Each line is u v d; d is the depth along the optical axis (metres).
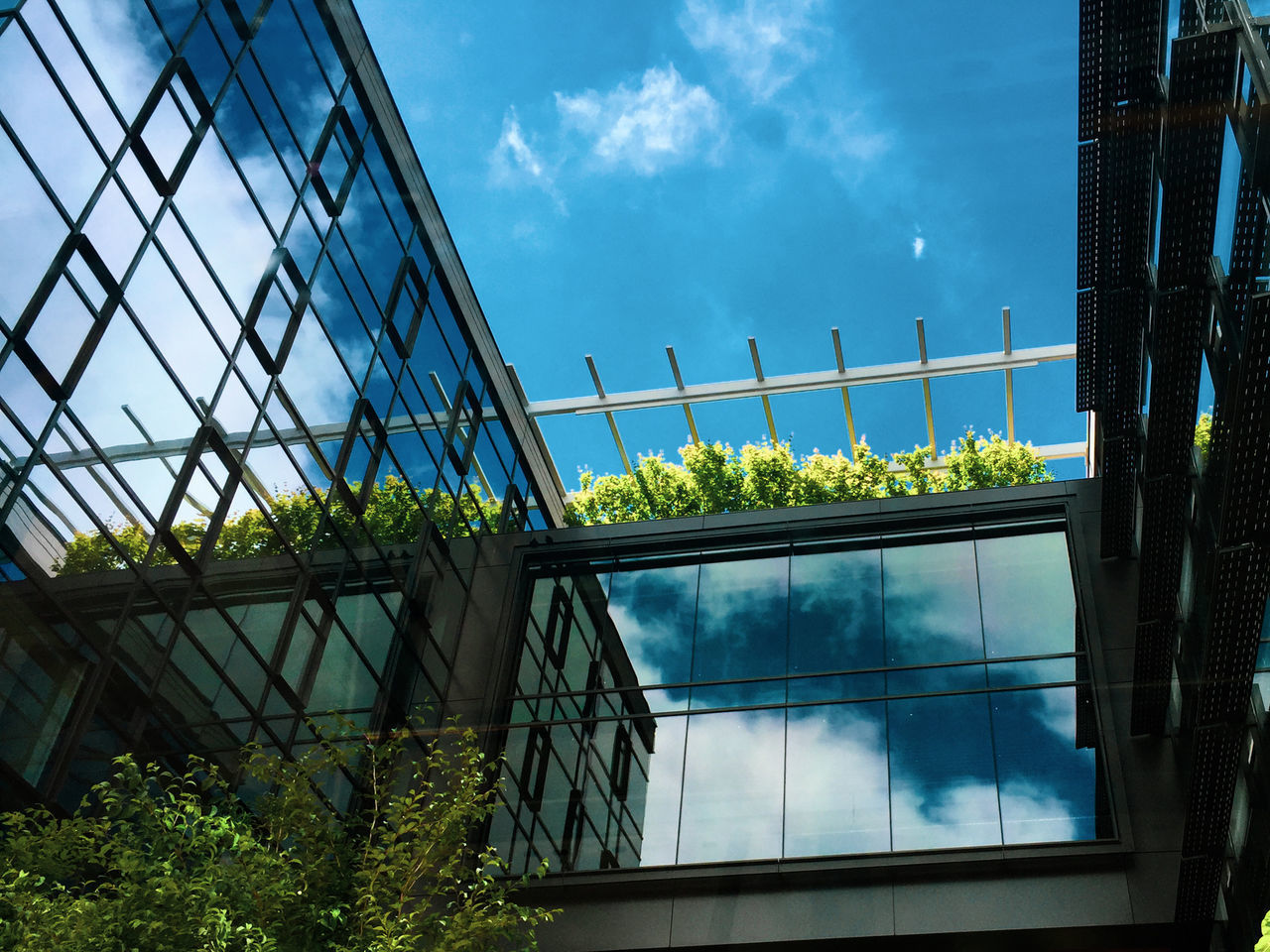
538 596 22.62
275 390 17.17
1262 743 13.15
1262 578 11.98
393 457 20.72
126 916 9.73
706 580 21.70
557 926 17.20
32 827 11.63
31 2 13.07
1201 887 14.39
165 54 15.43
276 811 13.06
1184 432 14.09
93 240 13.59
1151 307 15.28
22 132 12.67
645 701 19.95
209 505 15.33
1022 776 17.06
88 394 13.33
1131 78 13.61
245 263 16.73
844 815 17.31
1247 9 10.30
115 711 13.10
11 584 11.91
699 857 17.39
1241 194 10.51
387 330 20.98
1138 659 16.53
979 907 15.80
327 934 11.64
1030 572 19.86
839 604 20.39
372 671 18.91
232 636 15.45
